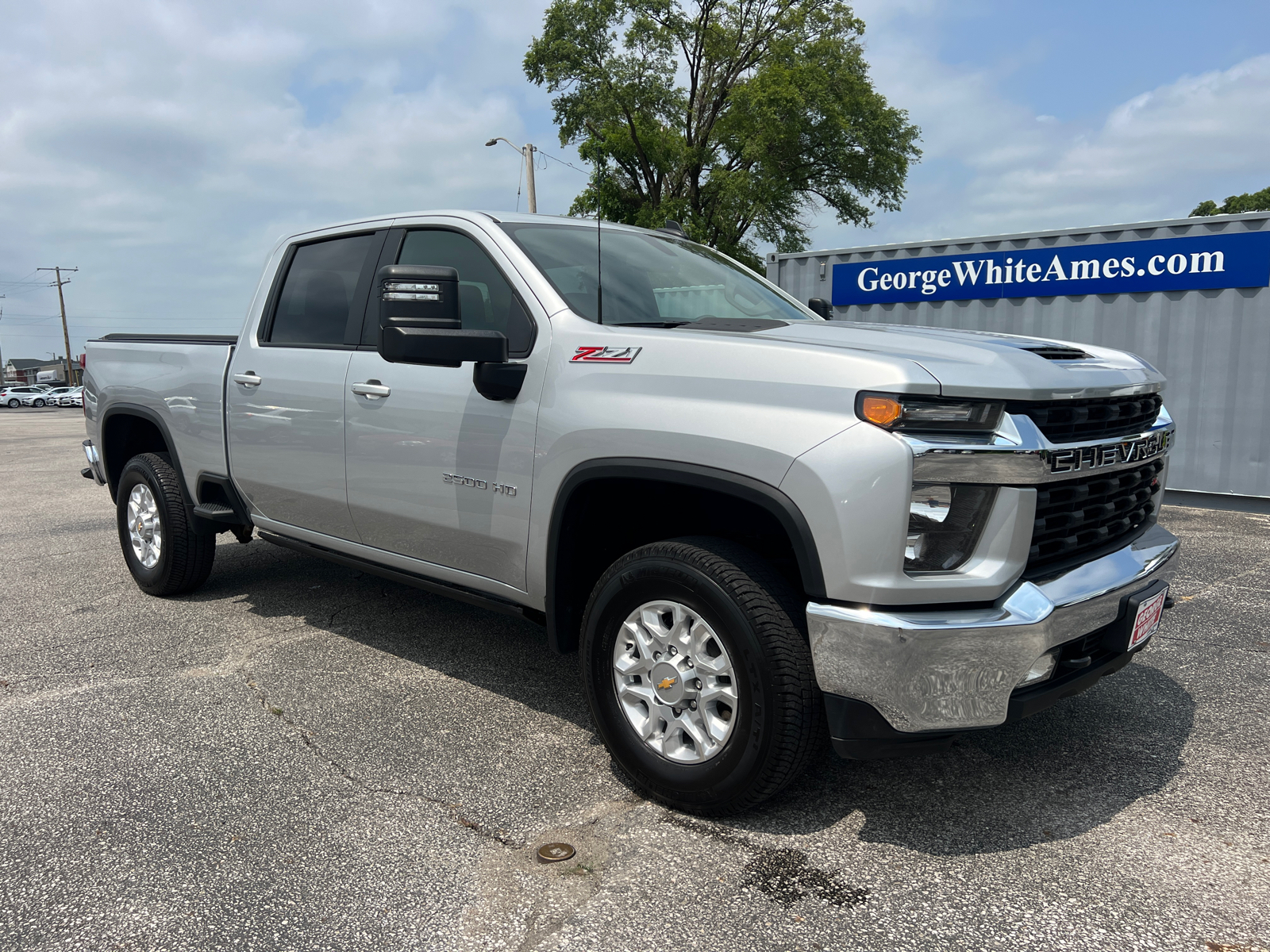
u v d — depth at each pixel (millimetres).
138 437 5258
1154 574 2633
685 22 30609
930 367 2180
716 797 2465
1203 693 3525
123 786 2770
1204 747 3033
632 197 31141
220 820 2559
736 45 31203
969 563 2215
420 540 3346
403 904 2158
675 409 2469
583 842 2434
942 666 2137
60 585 5367
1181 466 8422
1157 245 8305
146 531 4906
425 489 3238
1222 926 2059
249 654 3996
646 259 3461
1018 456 2188
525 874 2281
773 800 2660
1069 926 2061
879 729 2213
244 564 5703
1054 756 2971
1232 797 2688
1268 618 4520
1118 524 2693
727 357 2430
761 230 30766
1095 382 2445
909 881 2242
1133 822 2541
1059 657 2377
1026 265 9055
